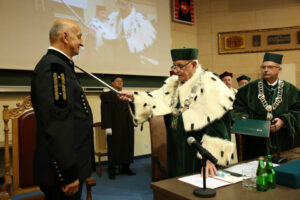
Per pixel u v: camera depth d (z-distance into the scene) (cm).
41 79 129
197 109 180
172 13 636
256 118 241
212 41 680
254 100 243
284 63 650
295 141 277
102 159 490
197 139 184
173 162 203
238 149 304
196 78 191
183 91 193
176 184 141
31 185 197
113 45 514
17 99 412
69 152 123
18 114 198
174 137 194
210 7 680
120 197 314
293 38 645
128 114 416
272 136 231
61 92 128
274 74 236
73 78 143
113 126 402
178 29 651
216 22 678
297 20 645
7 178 191
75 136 139
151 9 580
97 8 496
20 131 196
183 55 191
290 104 232
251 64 661
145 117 203
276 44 652
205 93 181
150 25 575
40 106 125
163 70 592
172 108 199
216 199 119
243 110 251
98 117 494
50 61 135
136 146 543
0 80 398
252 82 254
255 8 663
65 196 137
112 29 515
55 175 127
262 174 130
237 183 141
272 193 126
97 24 494
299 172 134
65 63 143
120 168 459
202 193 122
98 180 387
